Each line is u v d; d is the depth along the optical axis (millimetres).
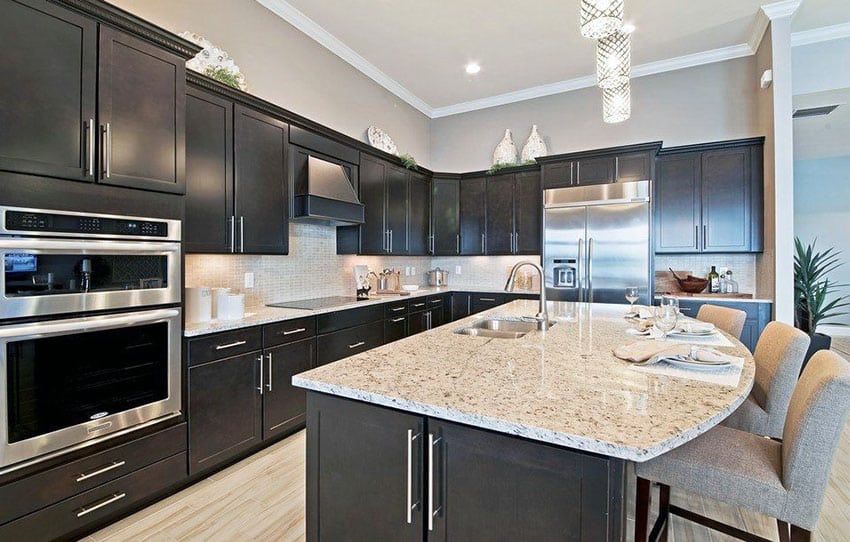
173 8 2711
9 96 1595
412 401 1083
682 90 4438
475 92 5199
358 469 1192
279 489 2240
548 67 4527
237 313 2621
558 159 4488
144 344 2031
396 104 5121
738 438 1437
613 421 947
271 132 3049
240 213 2783
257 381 2609
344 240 4109
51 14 1710
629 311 2727
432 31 3822
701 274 4414
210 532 1877
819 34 3805
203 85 2543
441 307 4980
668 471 1313
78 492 1793
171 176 2150
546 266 4516
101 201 1871
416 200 4992
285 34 3553
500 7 3443
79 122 1793
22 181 1632
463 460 1042
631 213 4125
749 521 1942
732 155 4043
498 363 1457
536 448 952
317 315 3096
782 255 3537
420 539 1100
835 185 6824
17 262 1624
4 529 1590
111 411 1910
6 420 1594
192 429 2240
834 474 2381
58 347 1737
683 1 3385
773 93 3551
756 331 3732
